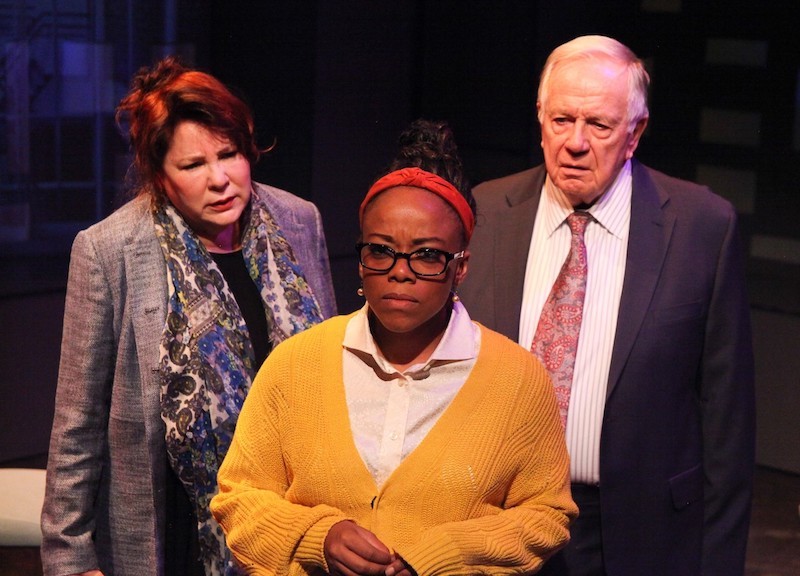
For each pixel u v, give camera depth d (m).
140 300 5.80
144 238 5.87
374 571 4.13
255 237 6.15
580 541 5.87
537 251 6.10
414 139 4.63
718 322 5.95
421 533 4.38
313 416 4.54
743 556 6.11
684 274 5.88
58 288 12.77
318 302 6.44
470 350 4.55
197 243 5.94
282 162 13.28
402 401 4.49
